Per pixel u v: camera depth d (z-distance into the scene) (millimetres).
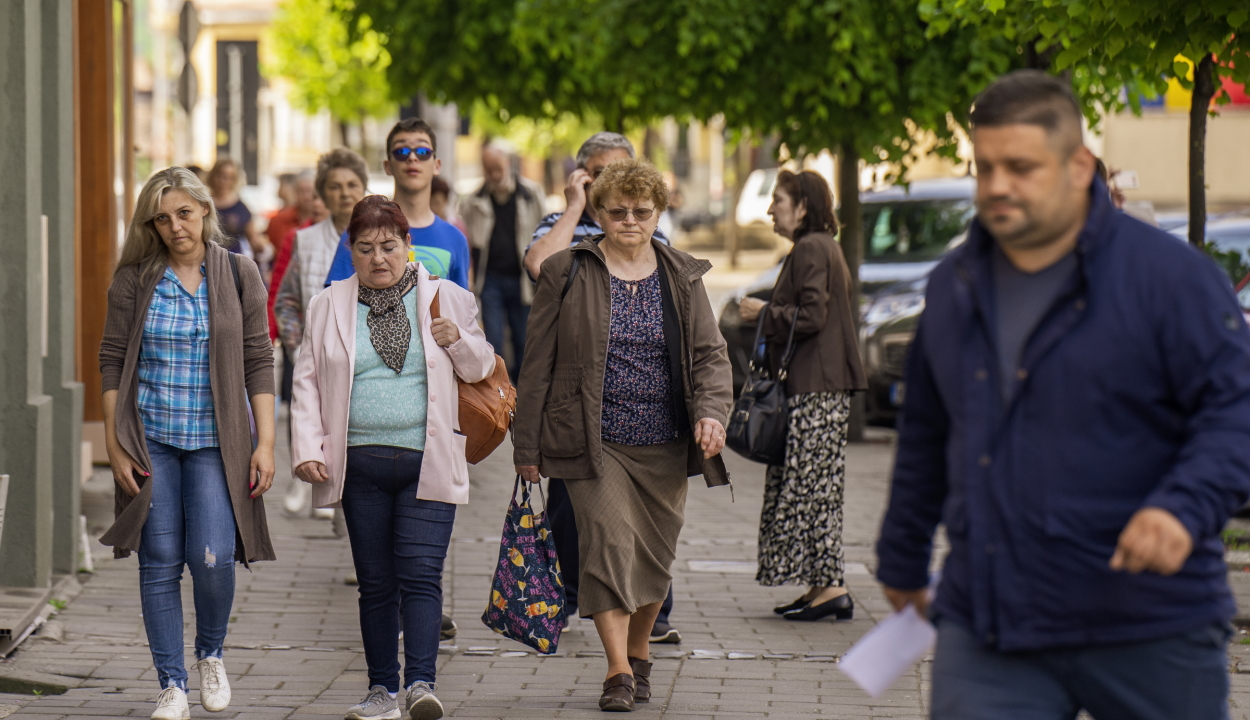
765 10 32062
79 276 28359
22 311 18359
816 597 19469
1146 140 64375
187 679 15938
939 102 31375
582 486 15070
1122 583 7648
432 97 37562
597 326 14969
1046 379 7781
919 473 8586
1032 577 7797
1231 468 7324
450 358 14406
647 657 15719
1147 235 7824
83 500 25828
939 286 8289
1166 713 7738
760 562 19234
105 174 28719
